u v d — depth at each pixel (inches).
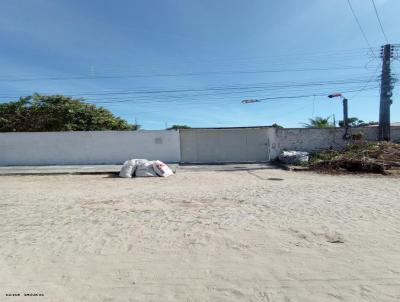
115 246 200.4
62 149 791.7
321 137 822.5
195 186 451.8
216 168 702.5
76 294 143.6
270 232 221.5
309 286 146.4
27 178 581.0
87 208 307.3
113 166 738.8
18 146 786.8
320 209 285.4
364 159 612.7
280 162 778.8
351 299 135.0
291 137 824.9
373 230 221.5
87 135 794.8
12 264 175.3
